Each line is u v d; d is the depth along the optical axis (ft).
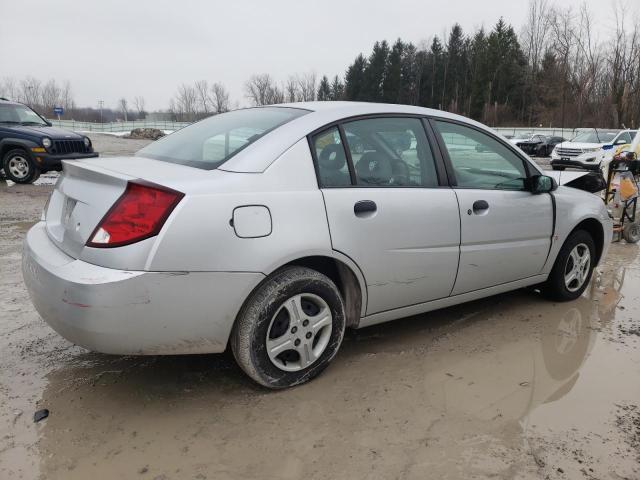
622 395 9.39
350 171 9.72
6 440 7.79
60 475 7.09
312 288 9.16
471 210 11.20
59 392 9.16
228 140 9.64
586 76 140.87
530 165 12.89
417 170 10.72
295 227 8.70
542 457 7.63
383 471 7.29
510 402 9.08
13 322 12.03
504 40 216.13
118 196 7.86
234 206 8.15
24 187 34.78
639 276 17.02
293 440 7.93
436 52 252.42
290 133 9.26
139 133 130.11
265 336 8.80
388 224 9.86
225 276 8.11
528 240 12.59
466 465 7.43
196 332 8.18
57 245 8.80
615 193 22.34
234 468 7.30
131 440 7.88
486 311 13.43
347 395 9.21
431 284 10.89
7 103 37.35
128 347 7.84
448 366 10.37
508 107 206.59
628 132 59.93
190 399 9.02
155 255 7.58
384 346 11.22
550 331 12.21
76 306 7.59
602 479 7.20
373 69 252.42
